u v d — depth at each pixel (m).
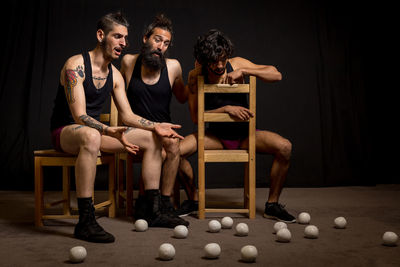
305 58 4.39
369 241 2.07
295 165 4.33
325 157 4.36
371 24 4.46
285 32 4.38
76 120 2.28
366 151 4.39
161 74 2.78
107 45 2.38
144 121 2.46
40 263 1.71
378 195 3.71
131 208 2.79
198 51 2.66
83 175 2.12
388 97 4.47
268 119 4.35
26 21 4.10
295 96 4.37
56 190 4.11
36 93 4.09
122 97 2.56
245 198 2.95
